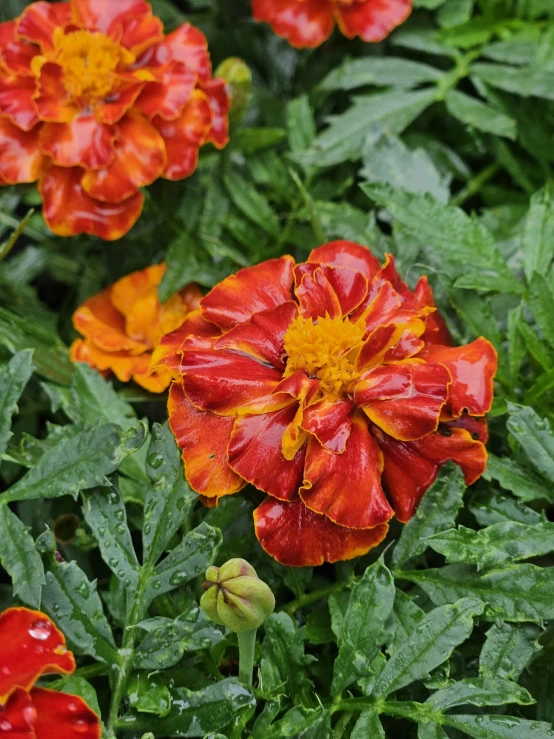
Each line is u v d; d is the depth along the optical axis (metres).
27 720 0.29
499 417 0.35
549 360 0.34
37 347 0.37
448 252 0.36
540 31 0.41
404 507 0.32
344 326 0.32
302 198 0.40
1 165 0.36
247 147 0.40
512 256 0.38
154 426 0.32
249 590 0.29
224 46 0.43
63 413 0.38
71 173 0.36
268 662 0.31
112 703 0.30
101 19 0.38
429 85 0.42
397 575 0.32
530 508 0.33
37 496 0.31
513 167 0.40
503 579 0.31
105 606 0.34
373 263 0.34
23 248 0.43
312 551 0.31
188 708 0.30
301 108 0.40
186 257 0.38
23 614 0.30
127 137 0.36
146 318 0.38
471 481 0.32
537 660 0.33
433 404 0.31
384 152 0.38
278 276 0.34
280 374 0.32
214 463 0.32
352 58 0.43
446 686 0.31
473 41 0.41
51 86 0.36
